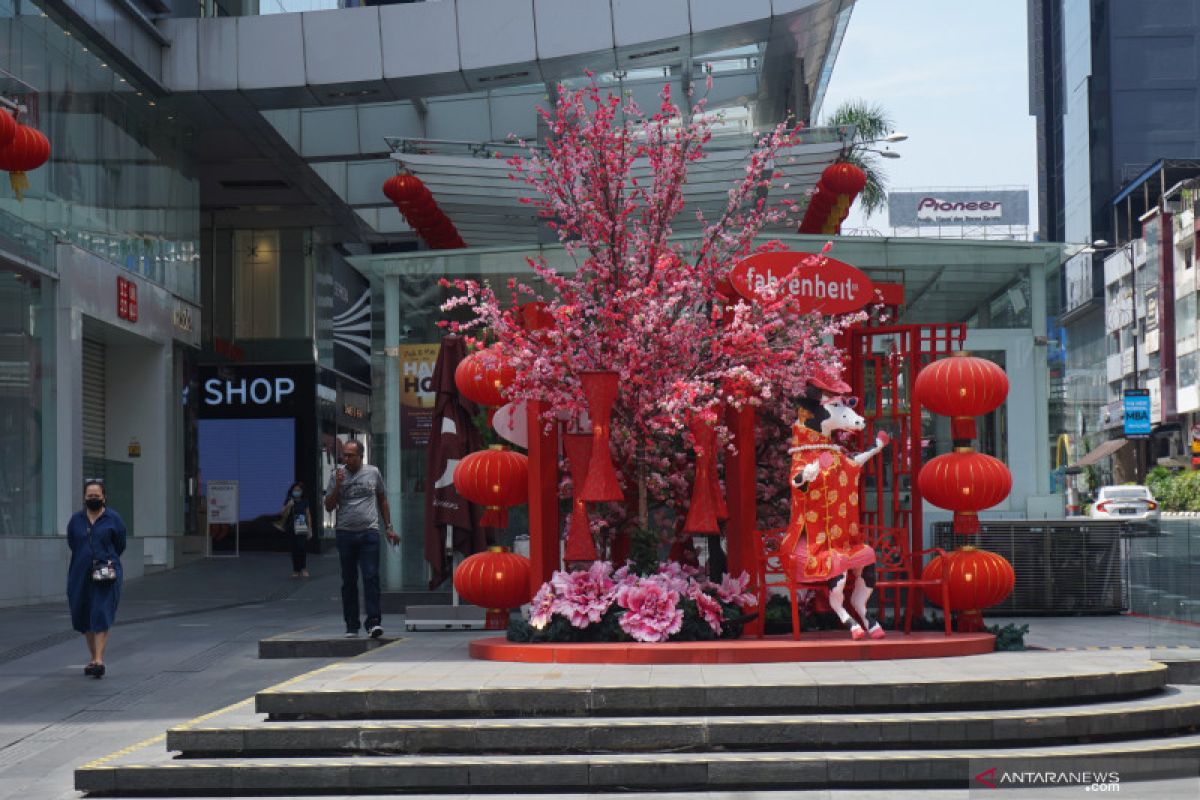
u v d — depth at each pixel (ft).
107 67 77.87
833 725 23.58
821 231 67.62
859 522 32.83
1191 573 31.27
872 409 49.93
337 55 79.66
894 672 27.02
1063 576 45.65
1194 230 209.56
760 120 81.56
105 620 37.19
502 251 53.21
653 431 35.63
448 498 43.68
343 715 25.38
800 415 32.45
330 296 124.67
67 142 73.46
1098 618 44.80
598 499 33.45
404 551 52.80
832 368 32.37
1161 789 22.04
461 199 71.31
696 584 32.81
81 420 73.36
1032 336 51.42
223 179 103.09
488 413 43.91
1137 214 255.09
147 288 84.64
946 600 33.17
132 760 24.29
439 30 78.43
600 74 81.00
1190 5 268.21
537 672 28.43
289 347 119.14
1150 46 268.41
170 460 88.84
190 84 81.61
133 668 38.63
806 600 35.65
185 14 86.58
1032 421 51.39
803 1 72.69
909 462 35.70
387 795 22.94
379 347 53.36
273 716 25.57
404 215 69.97
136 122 83.56
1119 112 268.41
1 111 43.75
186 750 24.40
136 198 83.56
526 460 37.65
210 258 118.83
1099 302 273.54
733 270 34.27
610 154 37.17
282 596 68.64
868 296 35.01
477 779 22.90
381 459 53.11
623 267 36.63
